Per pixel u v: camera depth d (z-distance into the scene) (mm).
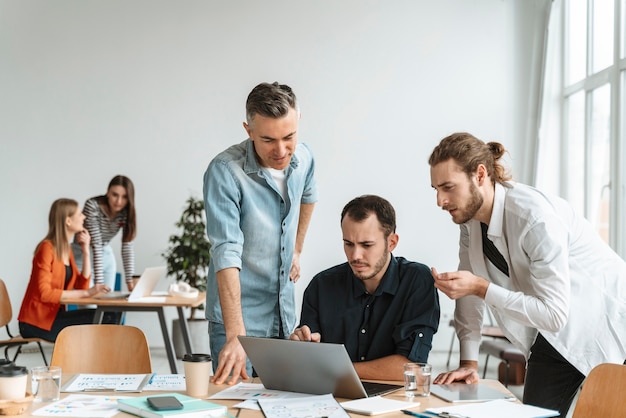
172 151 7523
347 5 7516
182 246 6746
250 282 2816
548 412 1952
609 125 5965
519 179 7418
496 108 7461
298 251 3266
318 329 2670
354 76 7504
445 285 2281
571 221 2467
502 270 2578
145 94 7520
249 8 7508
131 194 6227
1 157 7500
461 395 2154
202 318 7055
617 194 5652
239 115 7516
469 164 2320
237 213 2691
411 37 7504
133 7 7535
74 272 5547
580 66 6668
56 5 7516
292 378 2193
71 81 7520
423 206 7477
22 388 1957
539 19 7375
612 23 5906
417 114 7504
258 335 2855
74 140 7516
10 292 7461
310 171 3109
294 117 2477
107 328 2875
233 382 2328
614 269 2512
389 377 2447
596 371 2031
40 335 5133
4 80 7504
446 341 7363
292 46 7512
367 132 7508
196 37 7516
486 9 7473
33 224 7504
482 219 2447
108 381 2375
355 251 2449
